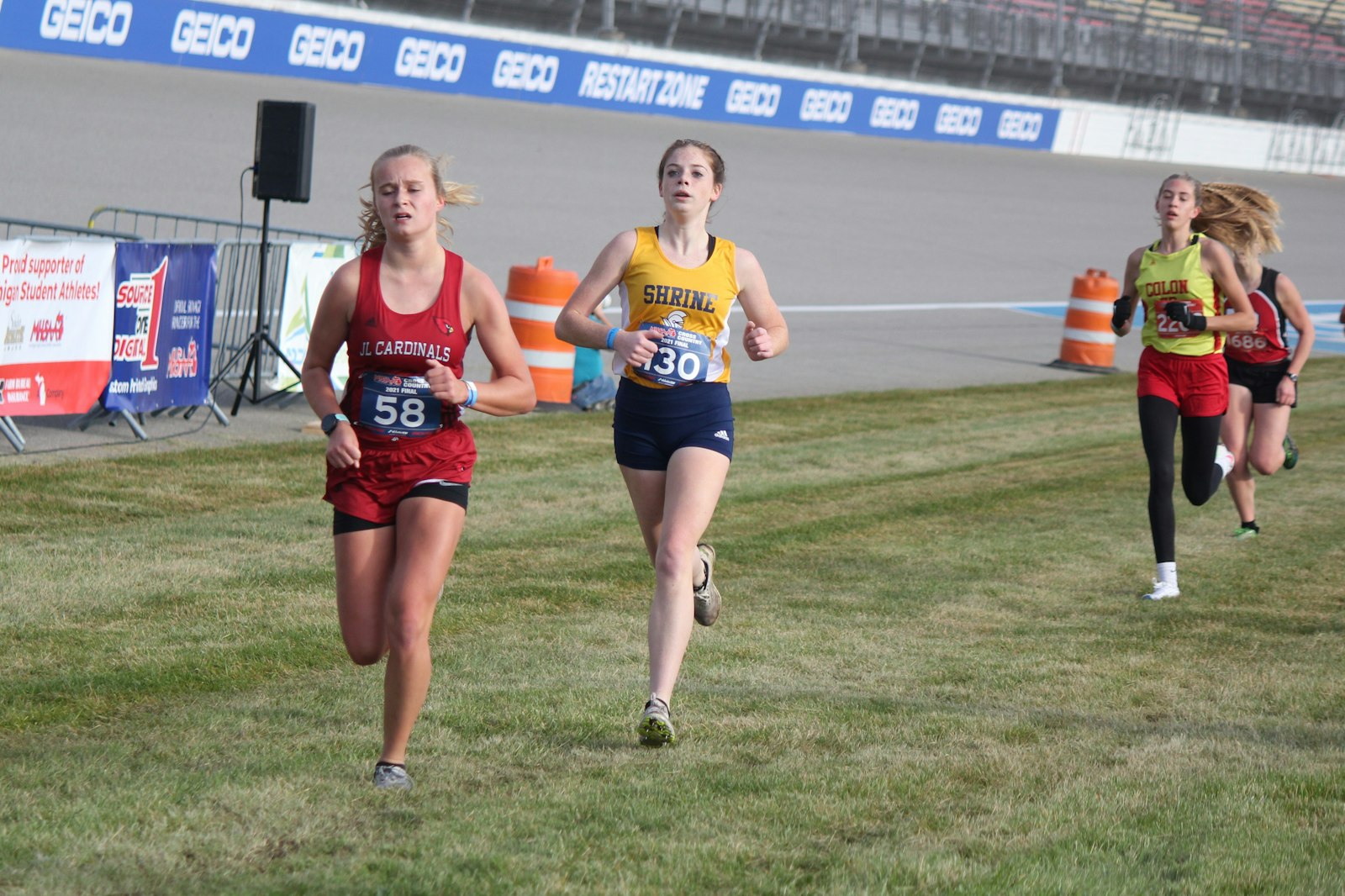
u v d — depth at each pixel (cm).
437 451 1372
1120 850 1298
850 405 4491
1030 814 1383
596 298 1647
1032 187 12812
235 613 1992
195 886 1132
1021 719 1714
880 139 14475
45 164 6800
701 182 1606
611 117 12156
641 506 1698
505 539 2586
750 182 10356
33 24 9350
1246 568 2678
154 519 2502
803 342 5916
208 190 6888
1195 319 2358
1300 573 2650
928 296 7706
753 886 1179
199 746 1477
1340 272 11050
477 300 1380
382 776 1377
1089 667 1981
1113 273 9444
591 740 1573
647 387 1648
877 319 6825
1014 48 16412
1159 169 16125
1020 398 4978
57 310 2886
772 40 14450
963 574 2547
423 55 11381
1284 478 3716
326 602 2072
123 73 9344
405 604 1334
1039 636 2145
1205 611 2339
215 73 10069
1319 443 4344
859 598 2334
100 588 2066
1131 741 1645
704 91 13275
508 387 1389
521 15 12431
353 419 1376
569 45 12338
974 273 8656
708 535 2752
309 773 1405
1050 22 16688
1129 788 1470
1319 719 1769
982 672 1938
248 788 1352
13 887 1111
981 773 1506
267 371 3772
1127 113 16850
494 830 1281
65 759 1412
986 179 12825
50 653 1764
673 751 1545
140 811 1277
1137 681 1914
